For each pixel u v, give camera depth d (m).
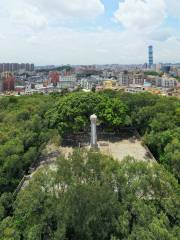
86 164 42.34
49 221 39.28
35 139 71.44
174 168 56.31
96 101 87.81
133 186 41.44
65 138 88.12
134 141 85.56
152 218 37.03
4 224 40.97
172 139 67.94
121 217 37.69
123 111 89.75
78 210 38.00
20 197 43.09
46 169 44.91
